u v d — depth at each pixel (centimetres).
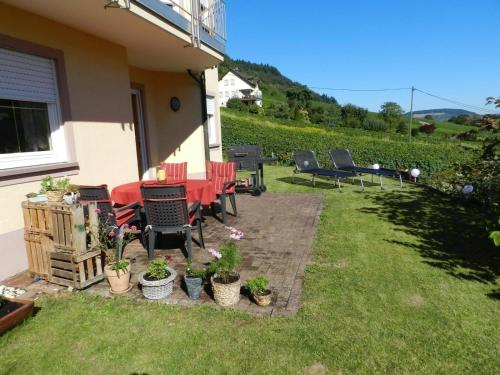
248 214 639
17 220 393
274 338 264
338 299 321
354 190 873
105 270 329
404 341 261
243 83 7050
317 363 239
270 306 307
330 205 704
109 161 561
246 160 840
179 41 557
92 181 522
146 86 843
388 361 240
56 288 345
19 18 395
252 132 1942
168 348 255
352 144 1509
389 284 353
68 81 471
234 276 323
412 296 329
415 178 996
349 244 472
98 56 528
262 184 876
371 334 269
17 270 392
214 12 706
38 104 442
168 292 325
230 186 614
